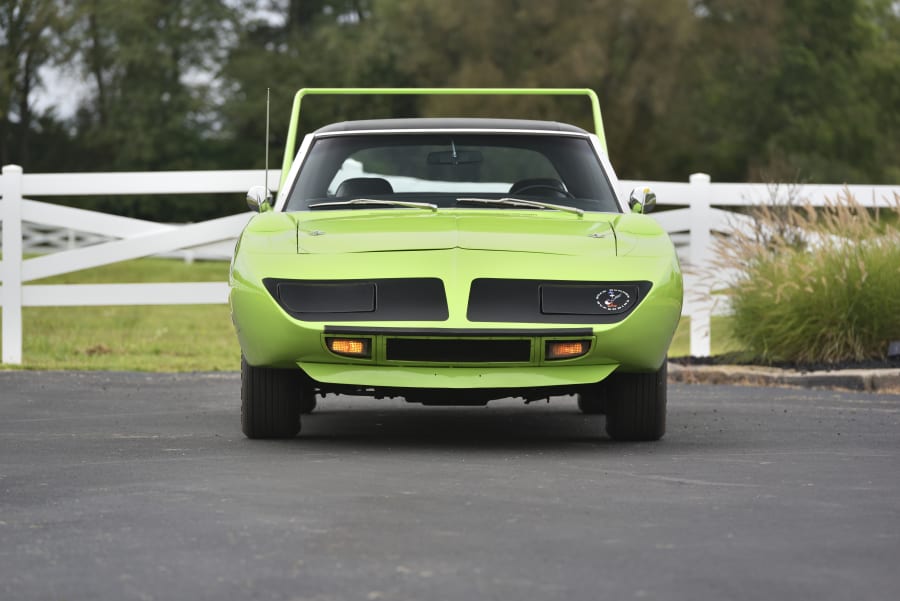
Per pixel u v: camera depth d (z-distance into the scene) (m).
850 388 15.94
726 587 5.51
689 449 10.12
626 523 6.89
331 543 6.37
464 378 9.76
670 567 5.87
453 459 9.41
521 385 9.77
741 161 77.25
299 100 13.02
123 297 19.03
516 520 6.96
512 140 11.95
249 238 10.41
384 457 9.51
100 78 87.50
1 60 74.50
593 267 9.97
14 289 18.98
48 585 5.59
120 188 19.16
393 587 5.50
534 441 10.73
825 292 17.20
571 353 9.75
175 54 87.81
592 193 11.59
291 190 11.54
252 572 5.78
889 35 81.44
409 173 11.88
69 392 14.76
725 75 72.69
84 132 88.88
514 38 65.56
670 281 10.05
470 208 11.19
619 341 9.77
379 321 9.68
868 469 8.97
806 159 72.56
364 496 7.71
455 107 64.25
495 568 5.84
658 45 61.72
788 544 6.38
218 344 23.58
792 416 12.70
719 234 20.23
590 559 6.02
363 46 83.62
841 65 77.62
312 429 11.66
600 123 12.90
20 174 19.00
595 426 12.13
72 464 9.14
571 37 63.34
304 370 9.90
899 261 17.41
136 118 85.31
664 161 71.62
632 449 10.12
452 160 11.83
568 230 10.48
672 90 63.03
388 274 9.81
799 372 16.66
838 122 76.44
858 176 75.44
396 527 6.76
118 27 84.44
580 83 62.97
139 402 13.79
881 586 5.55
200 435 10.95
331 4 96.50
